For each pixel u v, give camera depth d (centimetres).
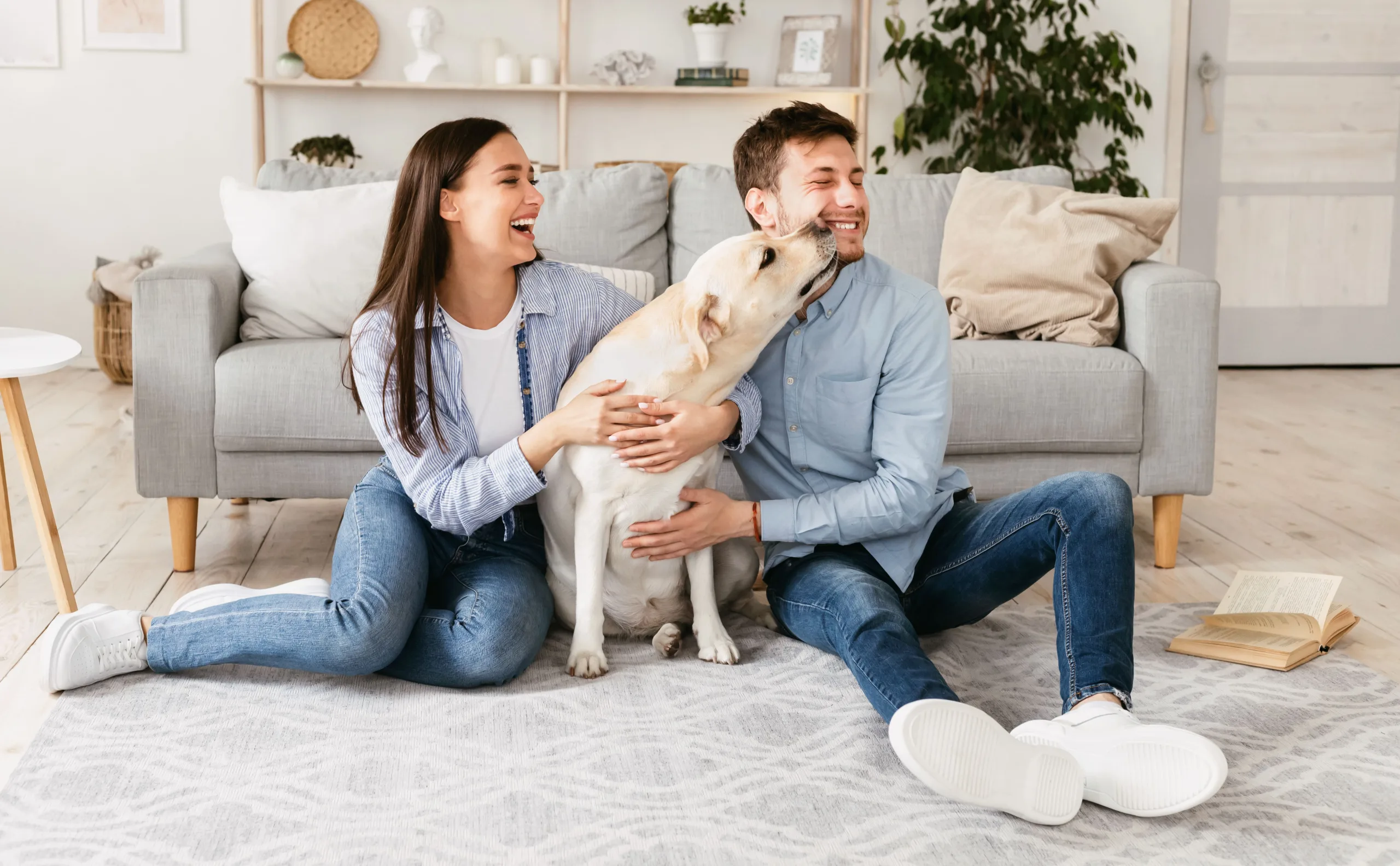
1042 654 185
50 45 438
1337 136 469
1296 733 156
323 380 226
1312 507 281
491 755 147
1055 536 152
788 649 182
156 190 452
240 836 128
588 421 156
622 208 276
